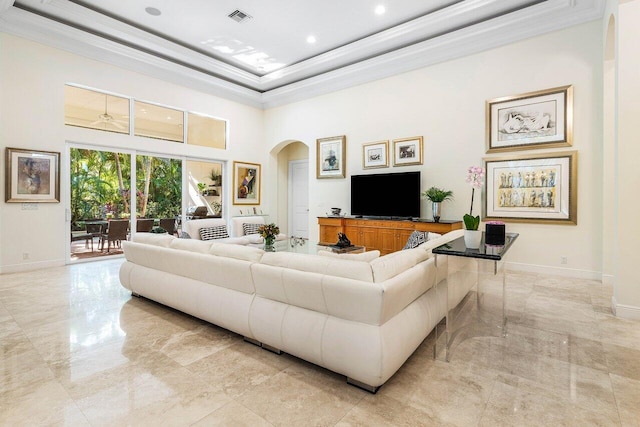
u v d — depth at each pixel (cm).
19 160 445
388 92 579
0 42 427
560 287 376
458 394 175
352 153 631
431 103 530
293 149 858
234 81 688
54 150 476
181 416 156
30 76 452
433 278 233
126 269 341
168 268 296
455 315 295
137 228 575
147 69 569
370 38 516
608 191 387
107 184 539
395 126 571
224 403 167
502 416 156
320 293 186
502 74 463
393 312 182
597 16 396
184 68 598
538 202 438
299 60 614
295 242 541
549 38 428
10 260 443
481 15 445
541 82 434
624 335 248
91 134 512
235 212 725
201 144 668
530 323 274
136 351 224
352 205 616
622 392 176
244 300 231
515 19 428
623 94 280
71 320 280
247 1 430
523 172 448
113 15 464
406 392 177
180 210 638
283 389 179
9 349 226
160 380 188
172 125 619
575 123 414
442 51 506
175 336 250
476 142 488
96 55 509
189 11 454
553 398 171
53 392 175
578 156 412
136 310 307
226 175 713
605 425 150
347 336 176
